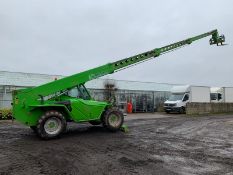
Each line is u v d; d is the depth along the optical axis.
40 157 8.83
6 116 23.03
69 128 15.16
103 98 33.53
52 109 12.44
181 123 19.22
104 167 7.66
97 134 13.21
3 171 7.30
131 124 18.41
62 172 7.21
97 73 14.21
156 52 16.34
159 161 8.27
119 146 10.48
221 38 20.02
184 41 17.86
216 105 32.97
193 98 32.22
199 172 7.20
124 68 15.12
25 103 12.17
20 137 12.52
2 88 27.52
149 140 11.79
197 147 10.40
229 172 7.21
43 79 31.22
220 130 15.42
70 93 13.52
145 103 35.75
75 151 9.66
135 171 7.26
